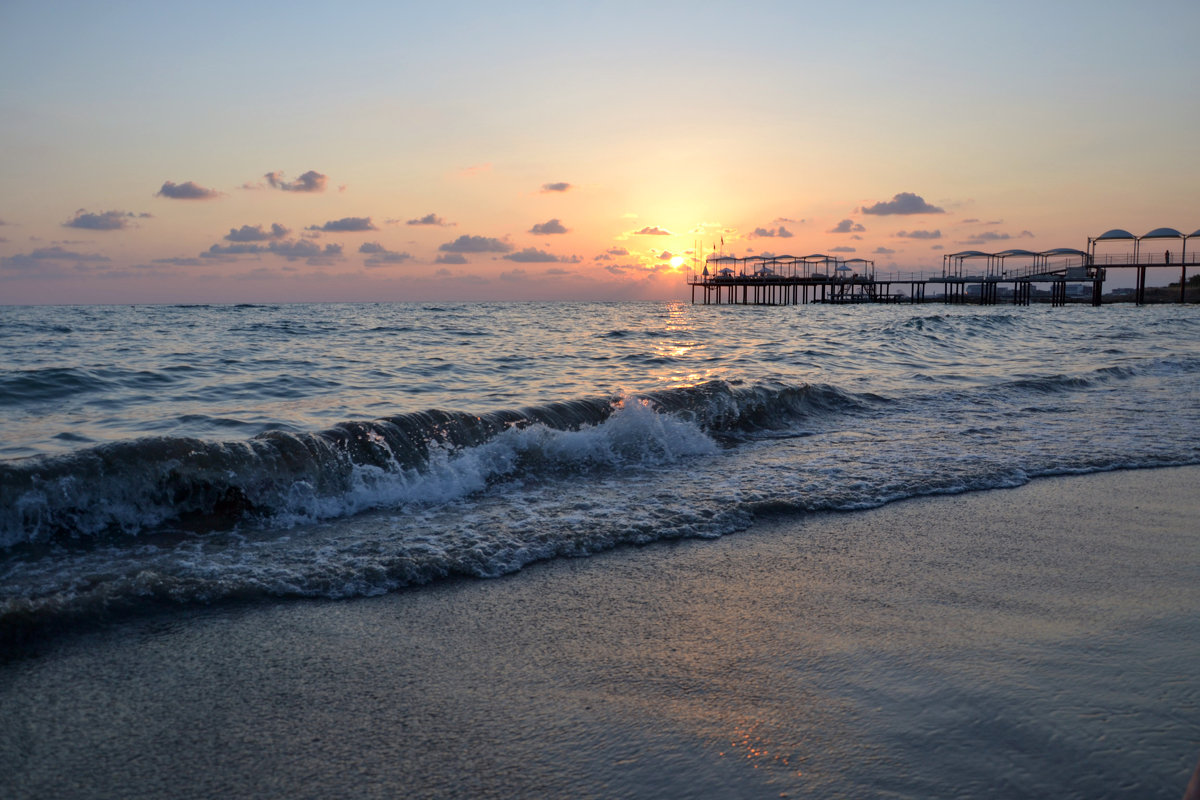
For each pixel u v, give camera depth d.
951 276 78.19
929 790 1.89
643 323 37.22
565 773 2.02
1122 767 1.96
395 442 5.41
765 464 6.13
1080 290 96.56
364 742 2.19
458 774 2.02
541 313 58.34
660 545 4.11
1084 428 7.77
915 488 5.32
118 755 2.12
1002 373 13.12
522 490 5.25
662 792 1.92
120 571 3.56
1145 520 4.60
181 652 2.80
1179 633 2.88
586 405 7.16
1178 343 20.56
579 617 3.14
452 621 3.10
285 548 3.95
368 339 22.25
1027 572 3.66
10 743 2.18
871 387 11.08
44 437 7.06
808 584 3.51
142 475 4.29
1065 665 2.60
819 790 1.91
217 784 1.99
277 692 2.50
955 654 2.71
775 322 38.56
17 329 24.81
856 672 2.58
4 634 2.84
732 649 2.80
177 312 49.72
